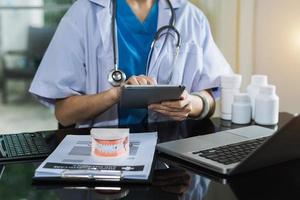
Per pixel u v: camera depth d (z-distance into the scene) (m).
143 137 1.07
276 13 1.89
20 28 3.98
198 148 0.98
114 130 0.95
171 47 1.50
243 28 2.01
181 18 1.55
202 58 1.54
